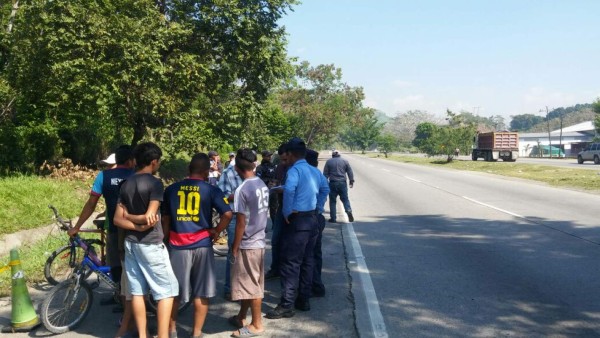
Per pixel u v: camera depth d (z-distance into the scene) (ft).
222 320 17.83
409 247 29.19
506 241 30.40
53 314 16.71
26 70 45.32
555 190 63.62
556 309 18.13
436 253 27.43
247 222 16.30
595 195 56.59
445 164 158.40
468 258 26.08
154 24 53.16
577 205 47.57
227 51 68.44
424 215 42.45
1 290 21.11
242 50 66.90
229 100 72.08
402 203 51.67
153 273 14.97
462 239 31.24
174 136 61.62
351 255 27.25
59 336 16.33
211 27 65.31
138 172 15.33
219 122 67.21
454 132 175.73
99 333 16.58
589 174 86.89
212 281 15.97
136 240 14.89
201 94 70.49
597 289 20.40
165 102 55.77
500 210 44.83
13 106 48.80
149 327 16.97
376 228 36.14
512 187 69.26
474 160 181.27
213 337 16.19
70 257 21.59
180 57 58.44
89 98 48.16
